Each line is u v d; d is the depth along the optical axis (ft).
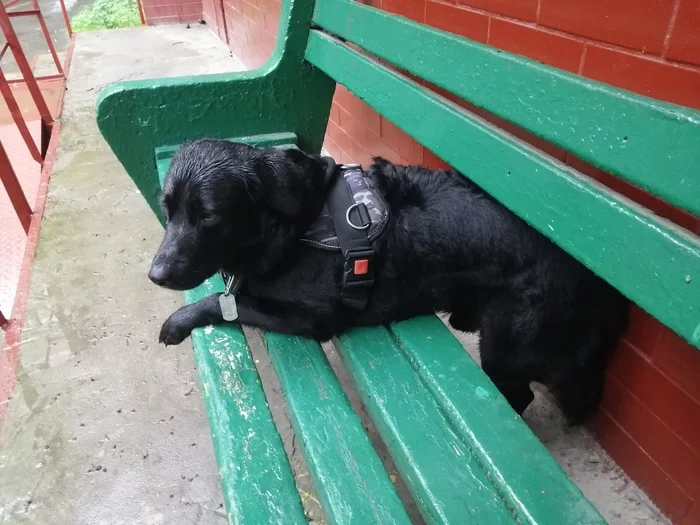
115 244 11.69
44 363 8.85
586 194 3.97
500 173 4.89
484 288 6.07
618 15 4.41
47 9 46.21
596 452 6.74
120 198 13.38
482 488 4.09
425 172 6.50
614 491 6.30
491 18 5.94
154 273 5.56
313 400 5.08
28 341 9.29
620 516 6.08
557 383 6.55
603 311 5.71
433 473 4.20
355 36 7.41
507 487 3.96
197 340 5.86
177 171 5.75
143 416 7.93
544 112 4.29
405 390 5.02
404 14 7.82
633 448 6.17
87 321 9.64
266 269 5.98
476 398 4.75
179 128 9.12
